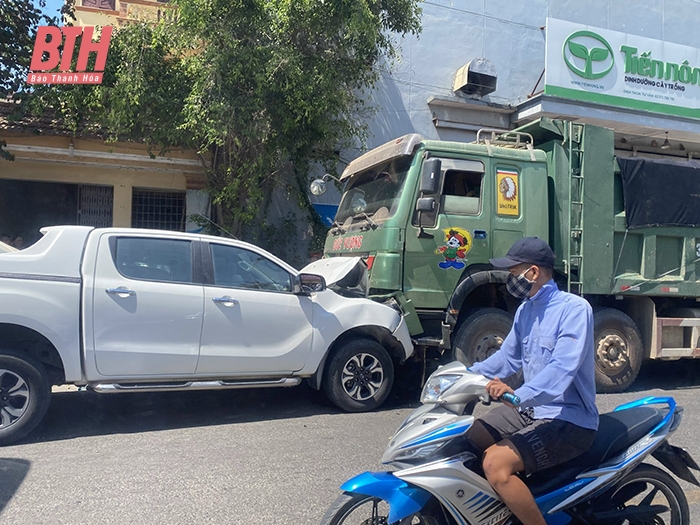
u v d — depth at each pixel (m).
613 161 7.36
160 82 9.38
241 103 8.98
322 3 8.94
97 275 5.39
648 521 3.18
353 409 6.35
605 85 13.02
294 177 11.57
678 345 7.82
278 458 4.90
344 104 10.01
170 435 5.51
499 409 3.13
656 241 7.61
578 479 2.93
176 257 5.75
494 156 6.98
